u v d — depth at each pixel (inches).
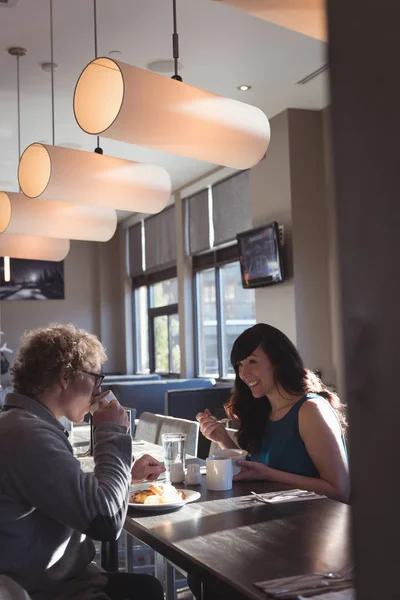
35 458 57.1
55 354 63.5
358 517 17.1
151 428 145.9
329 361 242.2
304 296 240.2
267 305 255.8
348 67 17.0
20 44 184.9
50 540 59.8
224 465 79.2
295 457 85.1
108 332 443.8
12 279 430.9
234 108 97.6
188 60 199.5
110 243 447.2
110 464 62.2
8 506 57.6
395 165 15.9
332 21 17.4
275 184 251.0
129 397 262.2
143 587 70.3
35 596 59.4
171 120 91.8
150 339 406.3
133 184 116.8
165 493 72.7
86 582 63.7
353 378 17.0
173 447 87.0
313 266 242.8
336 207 17.4
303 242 242.1
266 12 62.2
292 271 240.5
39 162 133.1
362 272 16.7
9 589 41.6
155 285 403.2
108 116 110.5
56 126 254.8
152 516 67.6
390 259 16.0
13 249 156.4
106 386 260.7
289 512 67.1
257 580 47.3
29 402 62.9
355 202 16.9
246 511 68.2
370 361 16.5
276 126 250.2
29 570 58.7
